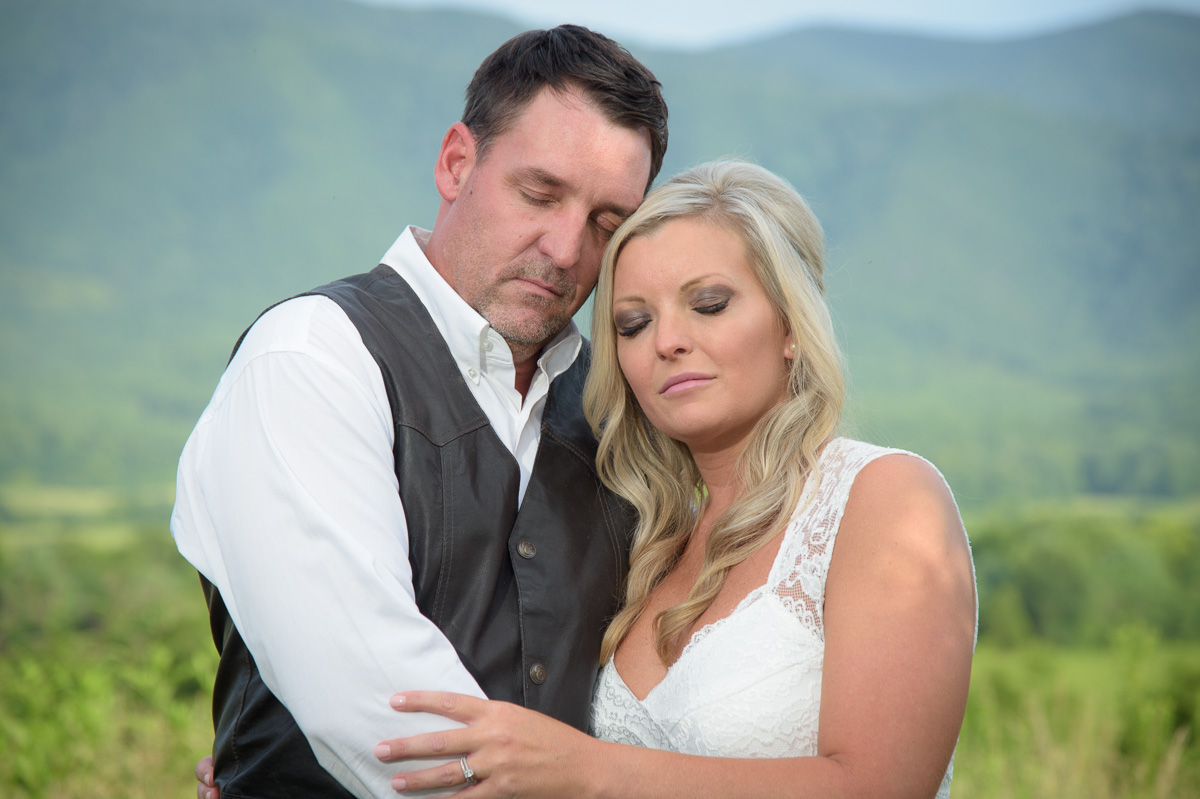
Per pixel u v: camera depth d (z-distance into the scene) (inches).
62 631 256.2
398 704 56.5
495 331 74.3
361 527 61.1
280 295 5511.8
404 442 67.8
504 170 73.5
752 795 56.7
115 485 2977.4
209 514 64.3
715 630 68.7
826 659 62.5
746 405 74.0
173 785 172.1
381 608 58.5
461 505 68.5
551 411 80.3
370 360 68.4
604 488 80.4
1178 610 1317.7
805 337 74.1
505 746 55.7
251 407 64.1
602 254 78.5
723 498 78.6
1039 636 1314.0
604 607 75.2
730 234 73.9
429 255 79.2
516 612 69.6
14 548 732.0
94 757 173.0
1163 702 216.8
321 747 58.8
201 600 371.6
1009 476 3065.9
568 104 73.2
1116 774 191.2
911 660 59.3
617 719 72.0
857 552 64.1
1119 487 3080.7
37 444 3147.1
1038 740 197.9
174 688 201.9
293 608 58.9
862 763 57.6
